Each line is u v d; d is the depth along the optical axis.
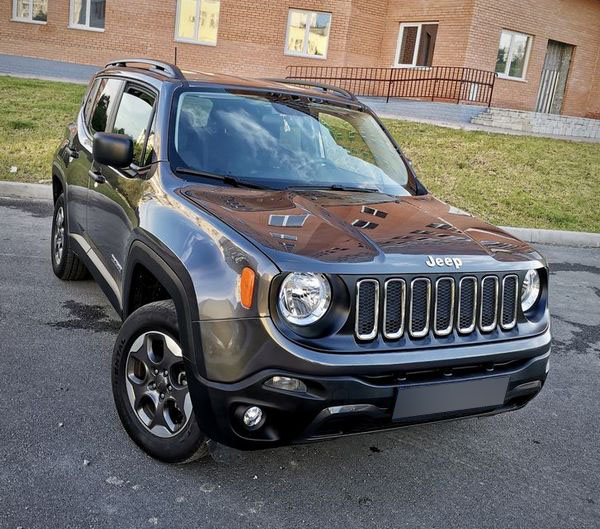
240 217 2.94
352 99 4.73
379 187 3.93
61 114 13.42
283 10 21.17
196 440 2.89
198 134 3.68
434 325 2.79
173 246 2.92
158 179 3.40
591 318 6.12
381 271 2.67
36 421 3.36
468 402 2.87
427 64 21.12
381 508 2.94
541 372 3.07
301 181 3.71
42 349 4.21
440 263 2.81
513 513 3.01
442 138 15.04
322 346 2.56
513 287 3.03
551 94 23.47
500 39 21.00
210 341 2.63
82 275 5.46
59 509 2.71
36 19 21.47
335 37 21.16
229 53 21.50
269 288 2.54
